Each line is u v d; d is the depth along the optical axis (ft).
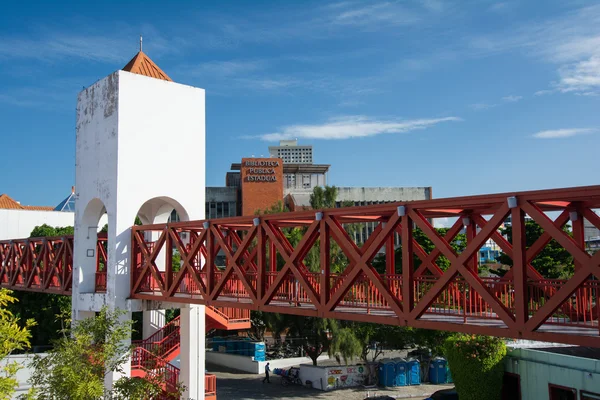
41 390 47.42
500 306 32.99
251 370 136.46
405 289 38.17
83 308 71.15
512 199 32.37
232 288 56.90
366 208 41.27
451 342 87.76
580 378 71.51
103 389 47.96
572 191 30.12
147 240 82.28
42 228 138.62
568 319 40.09
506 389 84.94
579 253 29.22
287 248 49.03
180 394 62.64
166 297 60.44
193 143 74.49
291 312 46.06
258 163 220.02
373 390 115.75
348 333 114.73
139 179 68.95
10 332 37.91
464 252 34.50
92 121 73.15
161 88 71.87
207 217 224.94
